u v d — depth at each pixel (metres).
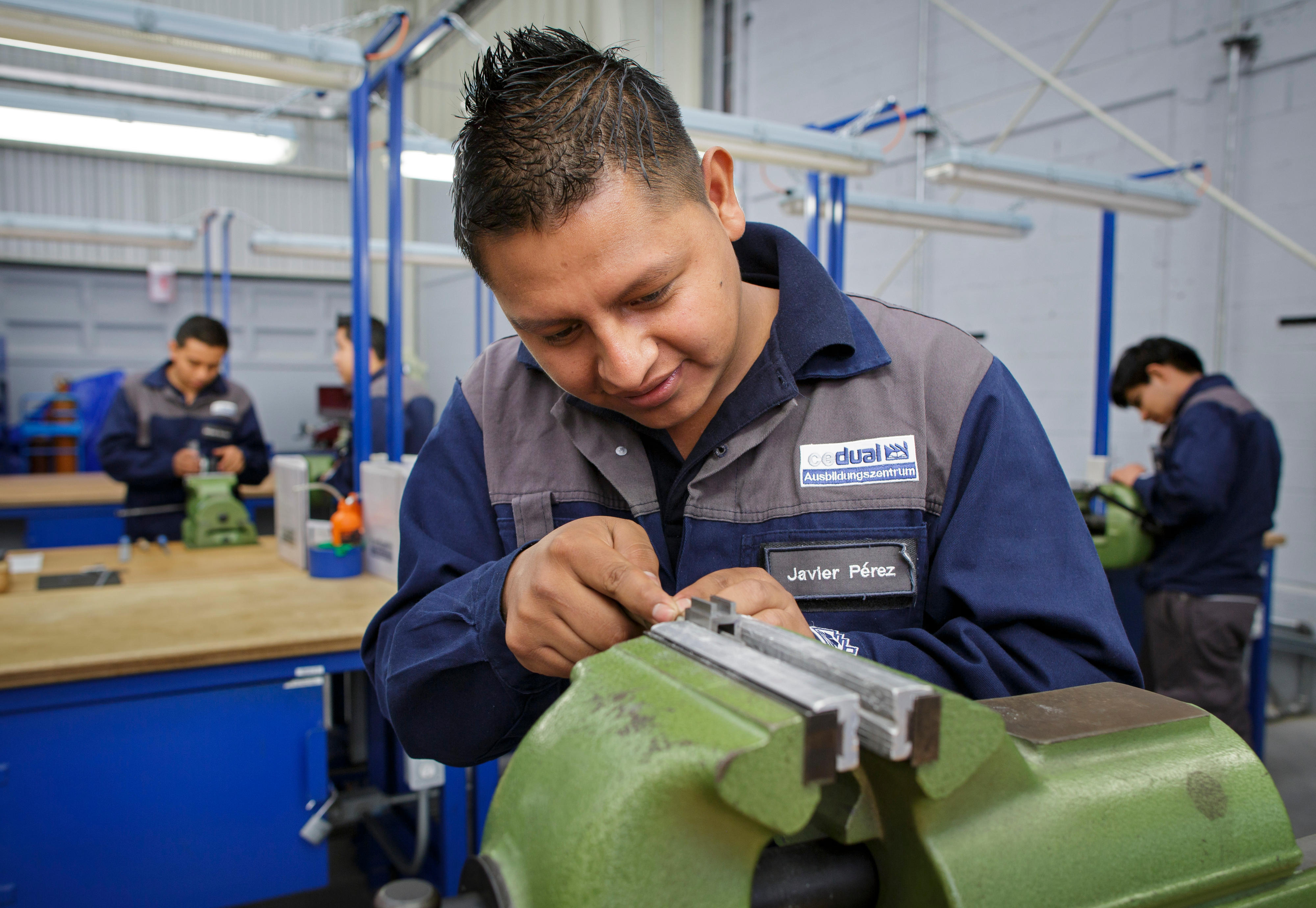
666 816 0.31
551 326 0.53
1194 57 2.97
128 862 1.43
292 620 1.63
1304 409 2.78
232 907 2.04
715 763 0.29
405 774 2.08
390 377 2.22
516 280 0.51
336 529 2.04
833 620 0.69
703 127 2.00
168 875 1.46
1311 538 2.80
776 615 0.49
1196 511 2.34
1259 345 2.87
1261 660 2.61
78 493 3.66
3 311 6.09
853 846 0.39
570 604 0.51
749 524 0.71
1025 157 3.48
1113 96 3.20
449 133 5.71
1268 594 2.59
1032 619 0.60
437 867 1.93
